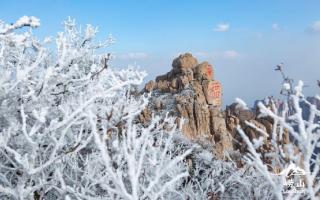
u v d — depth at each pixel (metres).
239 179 4.16
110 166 2.48
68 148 3.21
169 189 3.27
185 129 22.83
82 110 3.25
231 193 4.50
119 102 4.49
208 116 23.38
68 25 4.95
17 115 3.43
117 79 4.21
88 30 4.93
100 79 4.03
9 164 3.32
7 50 3.90
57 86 3.87
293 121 2.35
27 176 2.84
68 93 4.04
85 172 3.21
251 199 3.86
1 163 3.13
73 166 3.30
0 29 3.07
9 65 3.86
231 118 23.12
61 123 2.89
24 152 3.08
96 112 3.90
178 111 23.75
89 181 3.35
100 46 5.07
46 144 3.28
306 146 2.16
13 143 3.12
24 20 3.02
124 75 4.23
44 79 3.33
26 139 3.01
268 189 3.76
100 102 4.62
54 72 3.49
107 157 2.28
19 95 3.35
